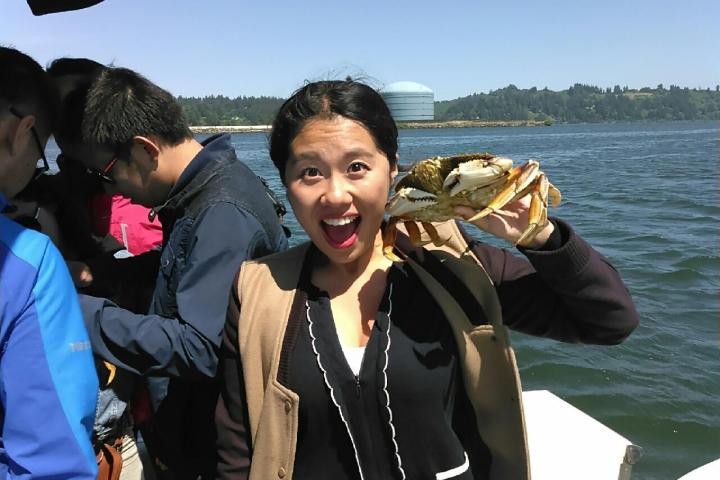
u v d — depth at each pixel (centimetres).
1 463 79
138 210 160
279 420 88
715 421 254
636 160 1761
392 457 86
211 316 103
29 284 81
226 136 121
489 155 84
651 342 325
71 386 82
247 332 92
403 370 85
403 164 99
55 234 125
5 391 79
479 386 88
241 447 94
